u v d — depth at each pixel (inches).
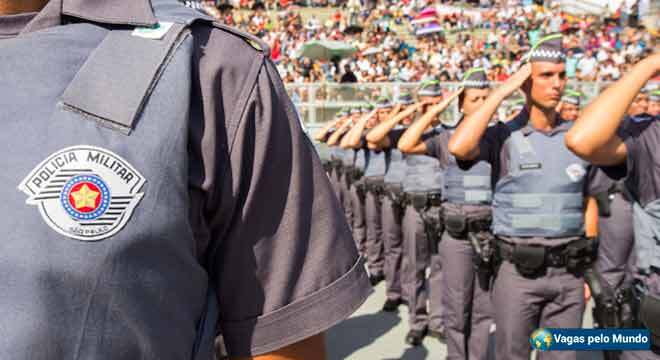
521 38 894.4
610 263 171.5
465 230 150.2
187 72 25.4
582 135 74.1
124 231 22.2
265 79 27.4
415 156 192.7
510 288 116.9
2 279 20.6
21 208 21.1
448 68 784.3
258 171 26.5
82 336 21.4
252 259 27.1
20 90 23.0
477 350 148.0
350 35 936.3
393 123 217.9
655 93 221.6
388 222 225.9
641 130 75.0
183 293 24.5
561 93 113.1
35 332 20.5
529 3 1035.9
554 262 112.5
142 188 22.7
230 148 26.1
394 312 225.3
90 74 23.7
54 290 21.0
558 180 112.7
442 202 163.8
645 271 77.8
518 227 114.8
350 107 430.9
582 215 113.9
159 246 23.0
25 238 20.9
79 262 21.4
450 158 161.5
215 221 26.5
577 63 728.3
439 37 942.4
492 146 121.3
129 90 23.8
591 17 943.0
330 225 28.9
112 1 26.0
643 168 75.1
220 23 28.0
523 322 116.3
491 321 147.3
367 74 774.5
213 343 26.8
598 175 114.0
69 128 22.5
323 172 29.6
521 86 119.3
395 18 1013.2
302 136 28.7
